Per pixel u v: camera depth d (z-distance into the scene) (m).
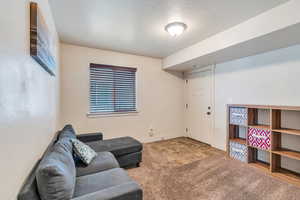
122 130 3.77
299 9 1.66
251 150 2.79
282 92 2.51
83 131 3.35
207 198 1.82
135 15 2.11
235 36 2.34
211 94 3.78
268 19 1.93
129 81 3.89
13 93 0.84
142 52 3.71
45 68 1.57
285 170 2.48
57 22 2.29
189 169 2.55
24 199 0.89
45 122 1.62
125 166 2.60
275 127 2.44
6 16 0.77
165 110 4.36
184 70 4.46
